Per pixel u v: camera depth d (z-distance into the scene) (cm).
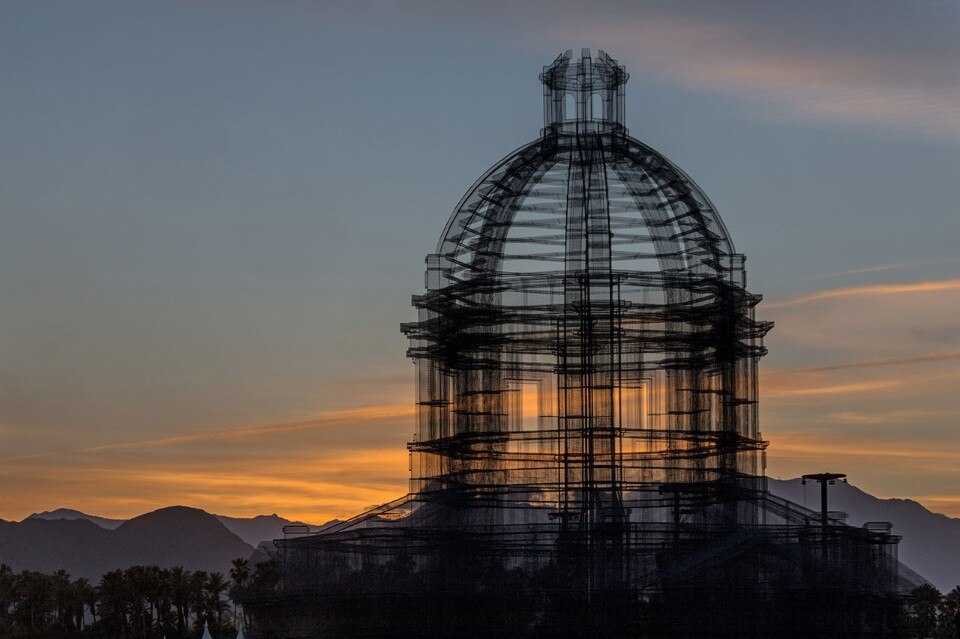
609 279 17275
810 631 15525
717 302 17912
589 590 15888
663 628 15638
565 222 17600
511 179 18100
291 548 17325
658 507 16788
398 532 16750
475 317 17725
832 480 17262
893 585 16388
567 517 16612
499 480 17262
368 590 16400
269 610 16900
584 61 18888
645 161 18188
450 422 18100
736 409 18038
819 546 16100
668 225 18062
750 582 15738
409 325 18450
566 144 18100
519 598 15950
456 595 16088
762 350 18488
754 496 17138
